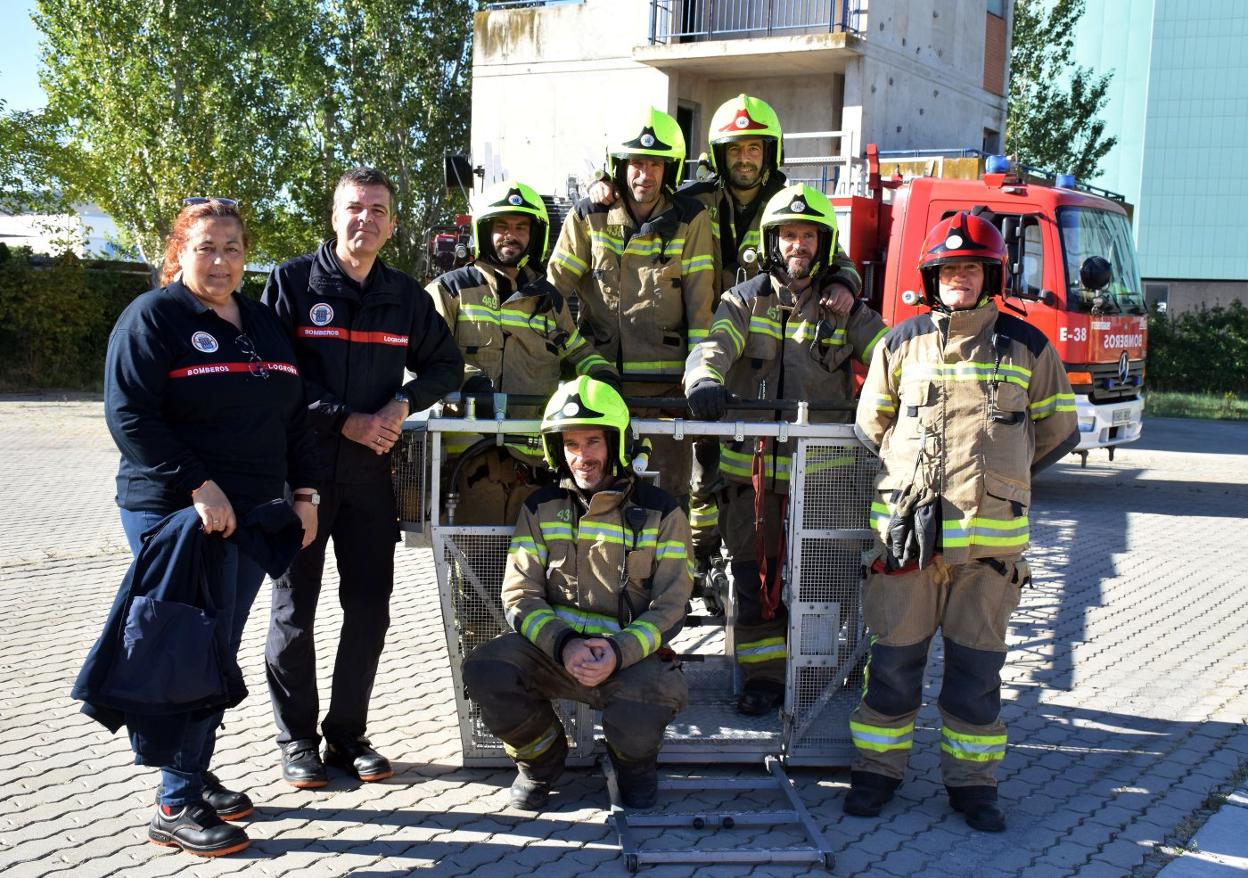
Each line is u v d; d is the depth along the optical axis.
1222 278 32.22
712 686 4.98
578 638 3.83
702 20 17.39
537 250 4.65
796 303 4.59
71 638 6.07
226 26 25.06
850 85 16.31
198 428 3.58
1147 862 3.77
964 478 3.88
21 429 15.39
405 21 27.48
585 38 18.19
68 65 24.66
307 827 3.89
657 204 5.07
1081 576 8.15
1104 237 11.20
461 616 4.32
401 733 4.81
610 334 5.17
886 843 3.88
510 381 4.64
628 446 4.00
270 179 26.88
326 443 4.04
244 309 3.72
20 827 3.81
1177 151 32.38
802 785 4.38
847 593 4.37
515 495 4.55
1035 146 23.09
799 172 16.86
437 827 3.91
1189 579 8.12
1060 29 23.83
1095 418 10.84
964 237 3.88
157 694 3.32
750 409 4.49
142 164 24.59
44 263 21.61
